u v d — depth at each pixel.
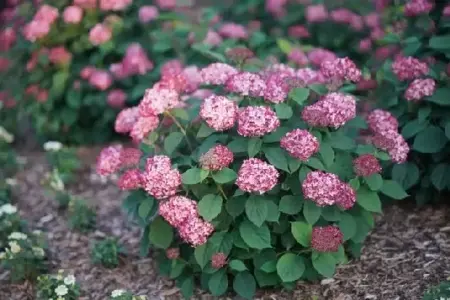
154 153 3.44
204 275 3.37
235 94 3.38
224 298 3.37
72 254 3.95
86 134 5.42
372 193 3.28
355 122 3.47
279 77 3.31
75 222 4.18
